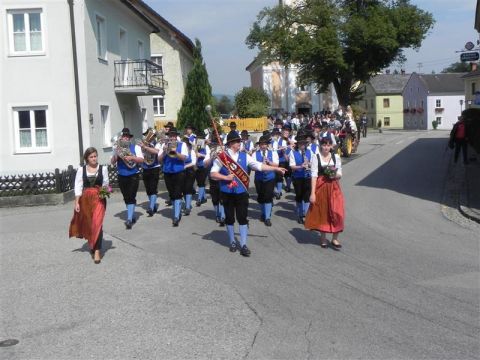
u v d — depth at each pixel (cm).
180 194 1123
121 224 1153
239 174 861
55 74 1848
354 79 5128
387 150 2814
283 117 3806
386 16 4650
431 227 1047
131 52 2519
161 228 1100
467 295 646
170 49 3519
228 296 666
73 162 1856
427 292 659
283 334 543
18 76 1850
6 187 1530
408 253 851
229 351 506
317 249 892
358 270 762
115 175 1734
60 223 1216
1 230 1154
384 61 4928
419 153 2541
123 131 1108
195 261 838
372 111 8819
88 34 1900
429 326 553
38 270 816
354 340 522
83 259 874
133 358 498
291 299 647
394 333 537
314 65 4847
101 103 2034
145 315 611
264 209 1114
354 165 2183
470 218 1109
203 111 2922
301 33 4744
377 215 1180
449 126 7319
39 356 510
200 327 569
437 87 7350
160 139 1240
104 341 541
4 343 544
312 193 878
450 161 2141
